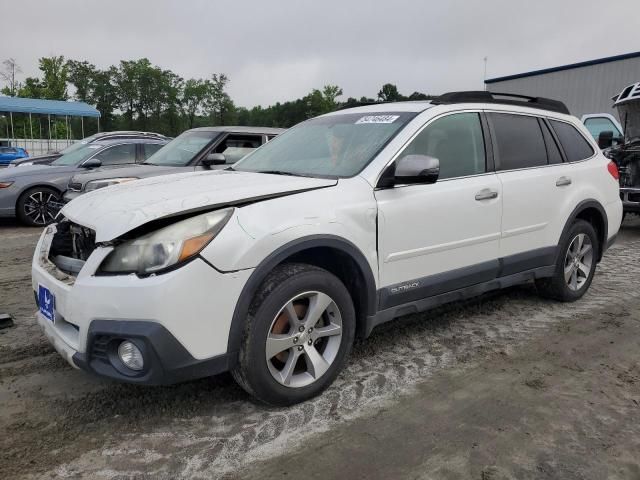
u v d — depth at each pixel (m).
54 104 38.22
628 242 8.34
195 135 8.21
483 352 3.95
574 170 4.82
